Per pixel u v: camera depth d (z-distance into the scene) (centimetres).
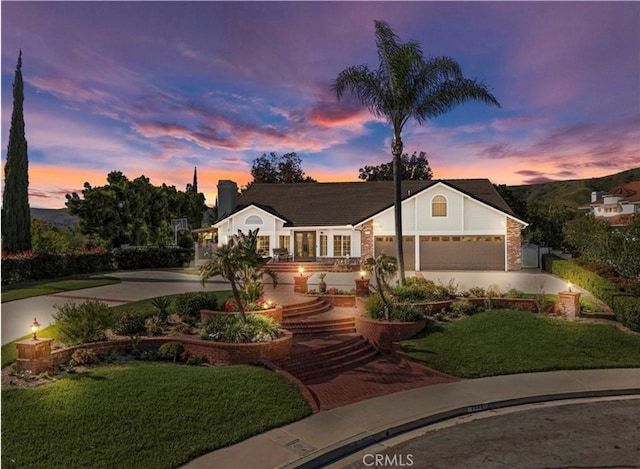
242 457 682
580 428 799
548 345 1270
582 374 1100
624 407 912
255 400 860
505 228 2934
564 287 2206
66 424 722
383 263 1503
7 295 1950
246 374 970
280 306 1519
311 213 3431
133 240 3922
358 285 1897
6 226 2827
